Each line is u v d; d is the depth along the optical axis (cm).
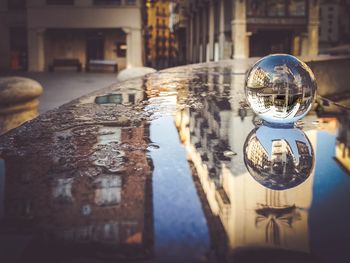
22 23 3281
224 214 70
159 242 57
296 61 166
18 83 475
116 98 282
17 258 54
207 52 3494
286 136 149
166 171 103
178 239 58
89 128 174
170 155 121
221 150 127
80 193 85
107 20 3152
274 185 90
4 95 445
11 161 116
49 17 3148
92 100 272
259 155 120
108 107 239
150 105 246
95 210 73
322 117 195
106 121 192
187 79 449
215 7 3195
